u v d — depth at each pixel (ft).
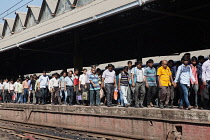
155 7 39.17
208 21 46.01
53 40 62.28
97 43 69.31
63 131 41.37
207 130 25.49
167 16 44.19
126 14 43.01
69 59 89.10
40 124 48.60
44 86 51.67
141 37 59.21
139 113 32.07
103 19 42.01
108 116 36.22
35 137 36.96
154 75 36.70
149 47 72.90
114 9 38.55
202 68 32.22
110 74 39.45
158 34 61.05
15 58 87.92
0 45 89.40
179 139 27.94
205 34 53.67
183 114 27.43
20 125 51.08
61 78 49.83
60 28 49.21
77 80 48.49
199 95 37.96
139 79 36.35
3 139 36.91
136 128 32.53
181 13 42.11
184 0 37.68
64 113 43.83
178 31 57.93
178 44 69.46
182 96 32.22
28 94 61.62
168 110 28.89
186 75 31.19
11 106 59.72
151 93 36.60
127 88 39.73
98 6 51.83
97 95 41.52
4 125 52.19
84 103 44.45
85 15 50.08
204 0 38.04
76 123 41.42
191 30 57.06
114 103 55.26
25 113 54.24
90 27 51.34
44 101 52.26
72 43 64.69
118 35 60.59
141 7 37.88
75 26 46.06
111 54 83.41
